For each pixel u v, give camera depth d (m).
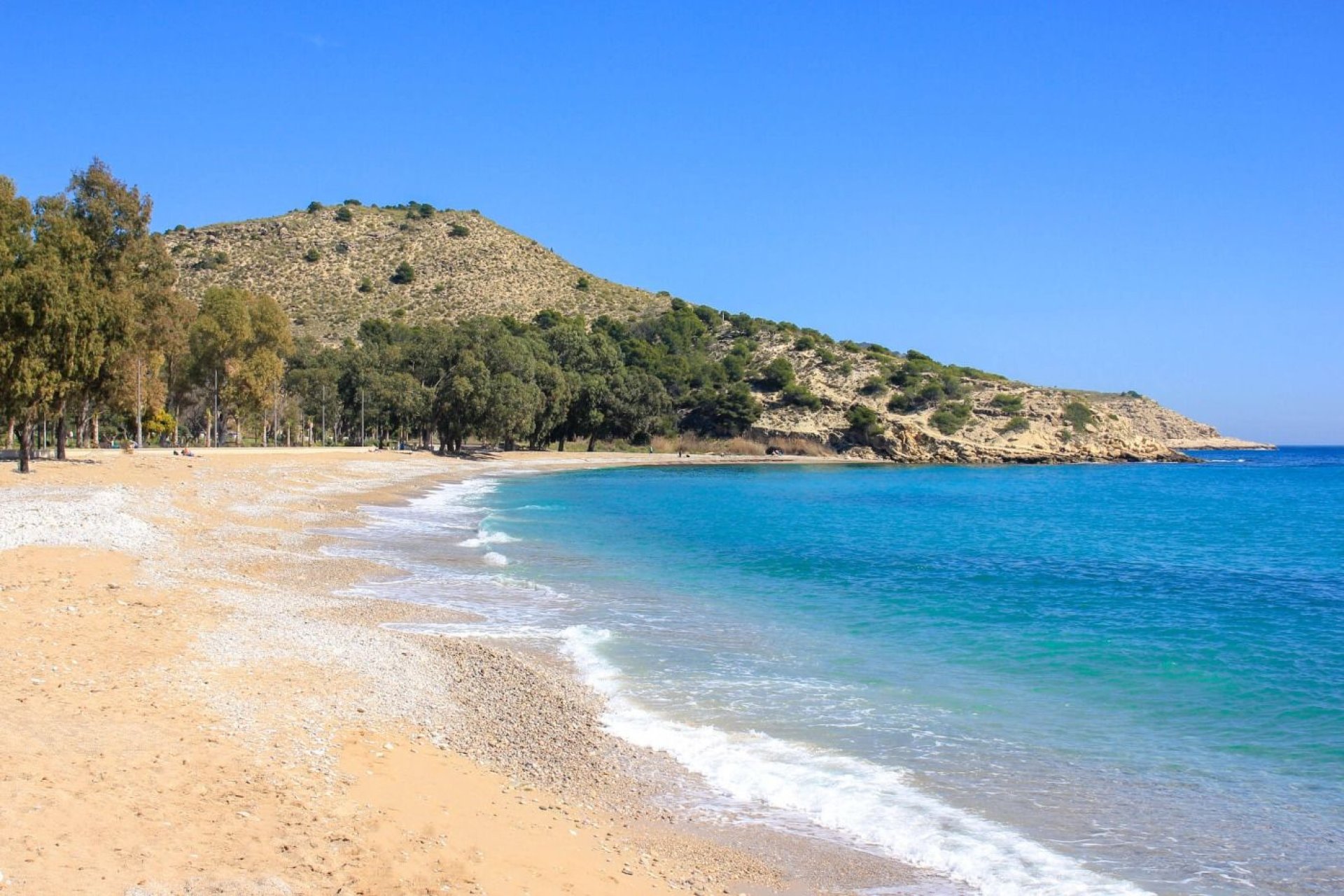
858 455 153.38
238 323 83.94
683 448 151.25
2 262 45.53
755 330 191.62
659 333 177.88
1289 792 12.83
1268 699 17.31
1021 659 20.34
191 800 9.41
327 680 15.63
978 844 11.13
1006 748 14.46
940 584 31.44
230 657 16.22
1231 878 10.34
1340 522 58.62
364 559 32.34
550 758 13.47
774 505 66.19
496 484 78.81
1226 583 32.59
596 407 132.50
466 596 26.34
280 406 107.19
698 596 27.70
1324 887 10.14
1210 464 168.25
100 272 56.28
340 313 171.25
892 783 13.00
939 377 170.25
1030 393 172.62
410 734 13.50
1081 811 12.11
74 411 73.94
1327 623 24.92
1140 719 16.06
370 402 111.62
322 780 10.75
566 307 195.75
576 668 18.67
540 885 9.04
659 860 10.38
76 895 7.03
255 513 42.00
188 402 95.00
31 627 16.33
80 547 25.30
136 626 17.44
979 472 127.00
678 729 15.05
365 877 8.40
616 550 38.09
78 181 57.88
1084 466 153.75
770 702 16.69
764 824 11.65
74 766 9.77
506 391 107.12
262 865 8.23
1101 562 38.34
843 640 22.00
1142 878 10.32
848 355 182.88
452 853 9.33
